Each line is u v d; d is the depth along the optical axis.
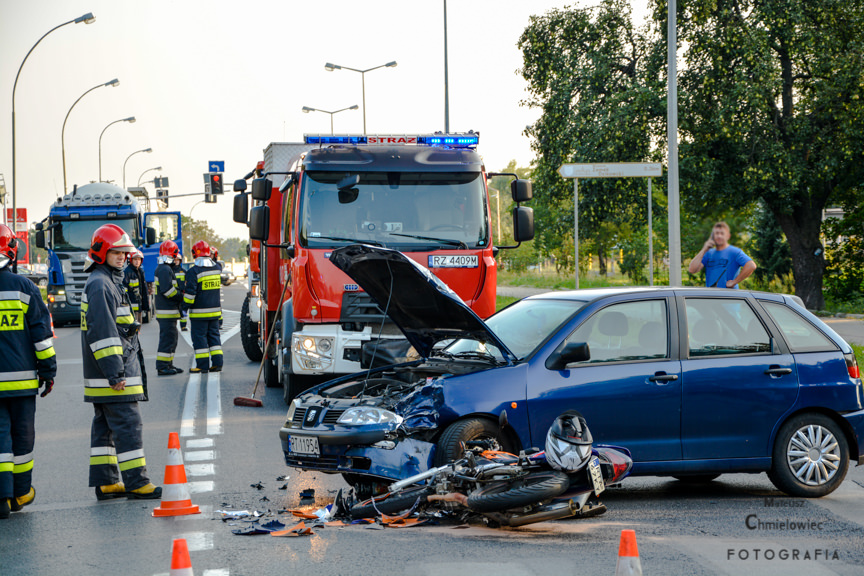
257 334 50.62
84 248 81.31
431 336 21.52
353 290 30.42
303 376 32.75
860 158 79.94
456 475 17.05
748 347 20.36
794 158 78.06
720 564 14.88
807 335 20.86
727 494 20.80
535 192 92.75
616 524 17.66
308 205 31.00
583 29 86.50
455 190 31.88
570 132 84.62
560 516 16.45
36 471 23.67
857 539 16.58
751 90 74.69
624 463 17.36
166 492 18.78
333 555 15.29
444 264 31.27
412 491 17.61
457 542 16.14
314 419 19.03
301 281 30.61
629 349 19.67
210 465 23.73
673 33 53.59
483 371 18.83
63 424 31.17
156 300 44.94
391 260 18.97
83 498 20.62
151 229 83.69
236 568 14.59
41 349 19.19
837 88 76.50
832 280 89.00
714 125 77.31
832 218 88.00
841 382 20.55
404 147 32.34
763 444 20.06
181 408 33.97
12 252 19.39
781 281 91.19
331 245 30.84
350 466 18.53
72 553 15.80
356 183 31.30
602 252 115.62
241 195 34.97
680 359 19.77
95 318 19.73
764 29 75.94
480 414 18.38
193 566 14.73
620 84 85.50
